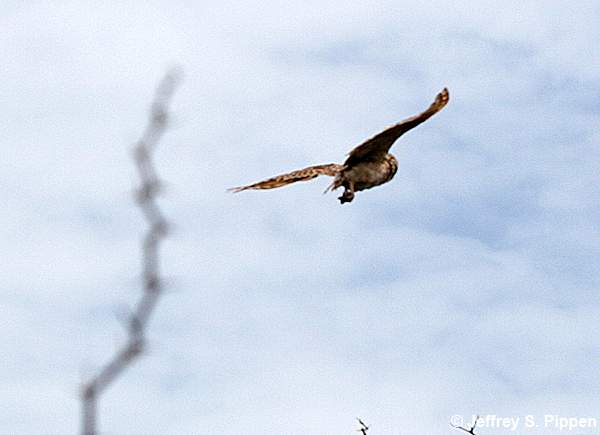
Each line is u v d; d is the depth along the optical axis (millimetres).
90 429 3951
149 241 4352
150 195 4438
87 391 3998
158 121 4555
